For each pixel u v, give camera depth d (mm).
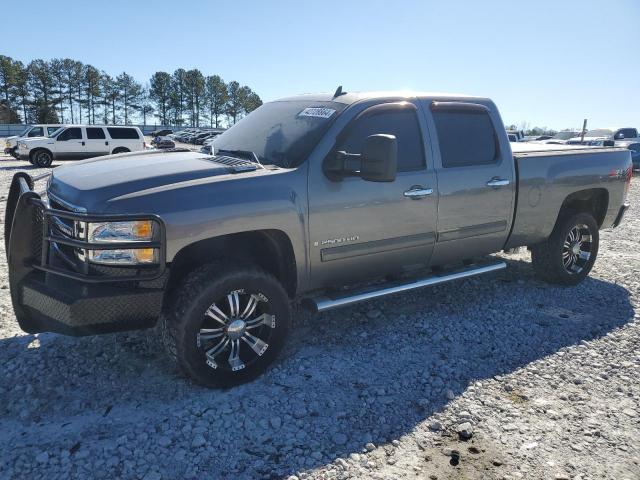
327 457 2875
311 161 3760
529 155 5125
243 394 3465
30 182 3887
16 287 3406
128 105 107875
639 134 31141
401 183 4164
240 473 2740
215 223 3299
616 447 2998
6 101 94875
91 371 3678
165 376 3646
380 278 4664
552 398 3504
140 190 3238
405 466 2811
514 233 5117
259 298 3553
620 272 6414
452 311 4992
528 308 5105
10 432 3008
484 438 3061
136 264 3145
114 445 2902
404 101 4340
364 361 3969
